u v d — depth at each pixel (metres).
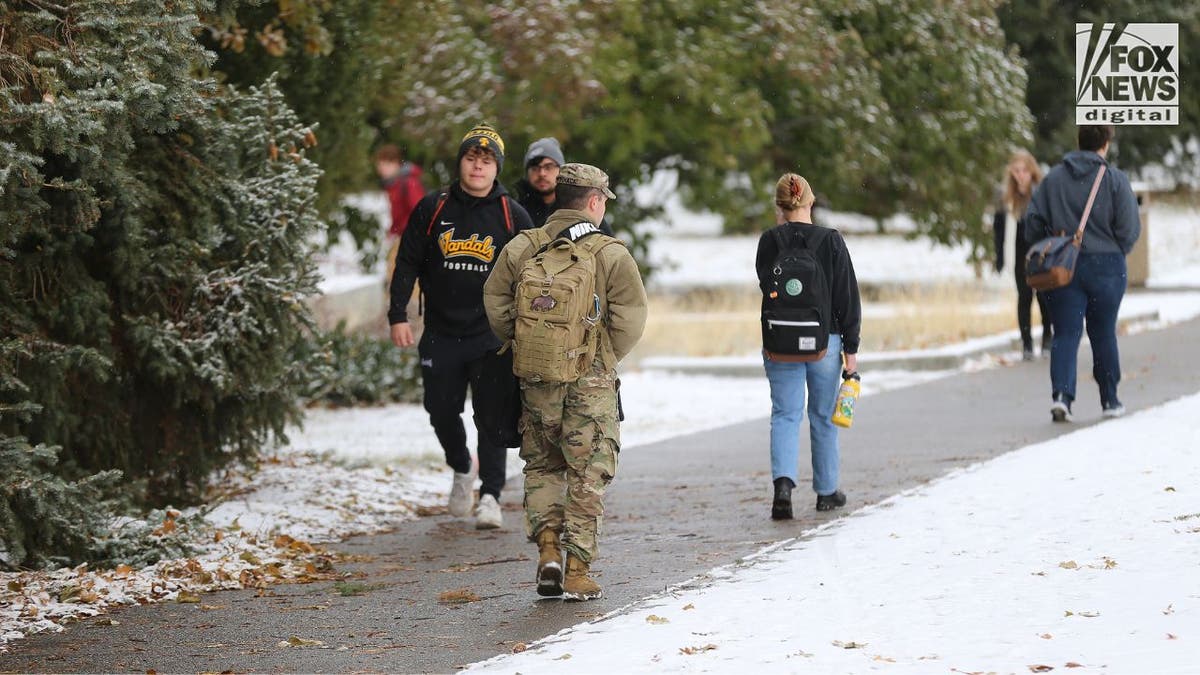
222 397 19.89
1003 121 55.66
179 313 19.45
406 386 33.94
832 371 18.92
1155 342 37.06
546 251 14.52
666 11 50.22
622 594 14.77
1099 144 25.41
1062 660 10.67
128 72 15.37
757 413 30.94
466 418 29.94
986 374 33.72
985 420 26.75
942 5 54.00
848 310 18.67
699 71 48.41
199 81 16.55
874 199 59.94
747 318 45.38
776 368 18.92
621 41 48.09
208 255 19.31
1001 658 10.87
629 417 30.81
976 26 54.78
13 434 16.89
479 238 18.91
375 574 16.95
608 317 14.61
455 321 19.08
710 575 15.18
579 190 14.73
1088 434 22.56
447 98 45.66
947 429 25.95
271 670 12.43
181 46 15.88
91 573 16.25
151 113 15.58
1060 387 25.77
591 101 47.28
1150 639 11.02
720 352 40.78
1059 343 25.80
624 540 17.97
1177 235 76.19
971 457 22.80
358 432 29.22
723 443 26.53
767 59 50.53
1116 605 12.15
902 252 80.94
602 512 14.68
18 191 14.98
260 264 19.64
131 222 17.59
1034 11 80.88
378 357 34.19
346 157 29.80
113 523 17.61
